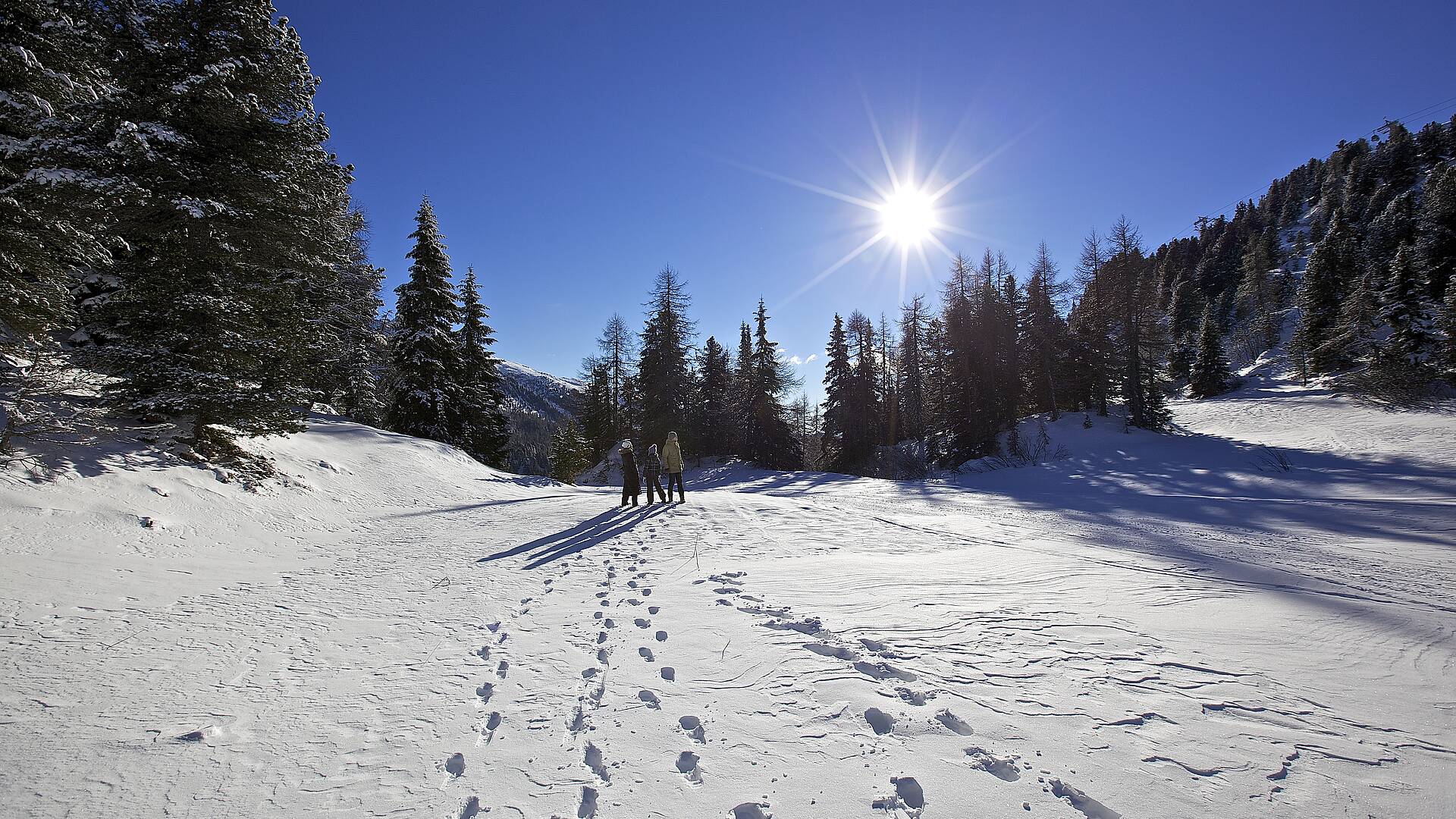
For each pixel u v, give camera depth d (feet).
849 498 67.26
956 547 27.07
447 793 8.34
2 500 23.61
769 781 8.32
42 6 31.55
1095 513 43.09
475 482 59.57
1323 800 7.34
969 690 10.82
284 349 39.14
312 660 13.98
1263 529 33.99
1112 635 13.53
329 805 8.08
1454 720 9.33
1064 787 7.86
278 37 38.29
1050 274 114.62
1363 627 13.83
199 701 11.64
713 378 136.05
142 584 20.47
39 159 29.71
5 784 8.59
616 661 13.16
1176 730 9.18
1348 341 133.28
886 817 7.41
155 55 34.04
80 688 12.23
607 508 41.27
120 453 31.96
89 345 37.52
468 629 16.15
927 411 131.54
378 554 28.32
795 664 12.39
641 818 7.61
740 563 23.48
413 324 82.02
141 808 8.04
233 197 36.63
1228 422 110.52
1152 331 106.83
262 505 34.94
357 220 71.10
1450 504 39.55
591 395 147.02
